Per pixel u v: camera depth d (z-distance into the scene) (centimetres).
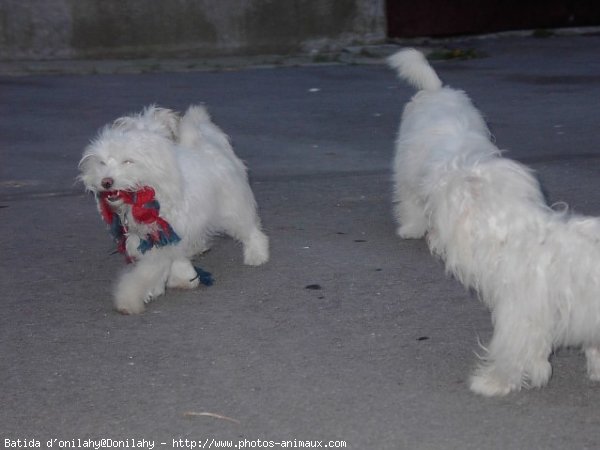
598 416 197
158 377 214
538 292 192
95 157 232
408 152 270
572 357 217
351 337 228
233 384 211
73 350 227
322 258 273
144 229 239
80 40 647
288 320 238
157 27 654
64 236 295
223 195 259
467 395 205
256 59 642
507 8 720
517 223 193
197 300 250
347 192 327
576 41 681
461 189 196
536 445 189
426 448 189
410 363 217
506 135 392
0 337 234
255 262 270
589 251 190
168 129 251
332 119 435
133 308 243
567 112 431
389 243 283
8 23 638
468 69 571
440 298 246
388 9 694
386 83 531
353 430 195
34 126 436
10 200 329
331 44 680
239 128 421
